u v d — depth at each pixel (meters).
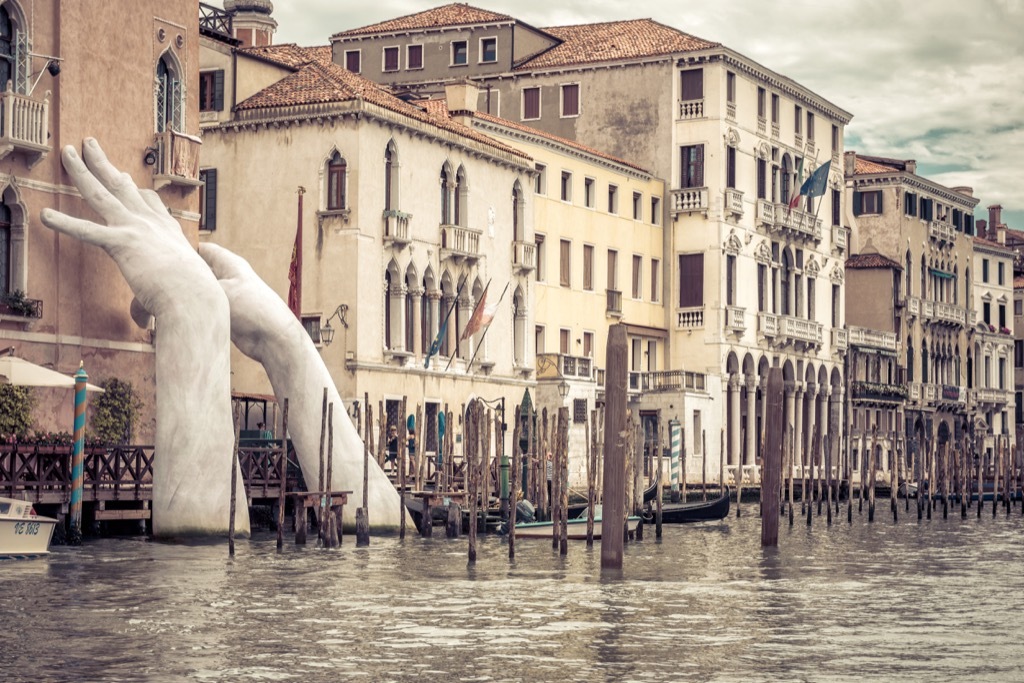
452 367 84.56
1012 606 43.62
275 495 59.44
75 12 55.66
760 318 115.56
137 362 58.22
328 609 39.84
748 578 49.69
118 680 30.47
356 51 114.81
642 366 108.38
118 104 57.72
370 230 77.69
